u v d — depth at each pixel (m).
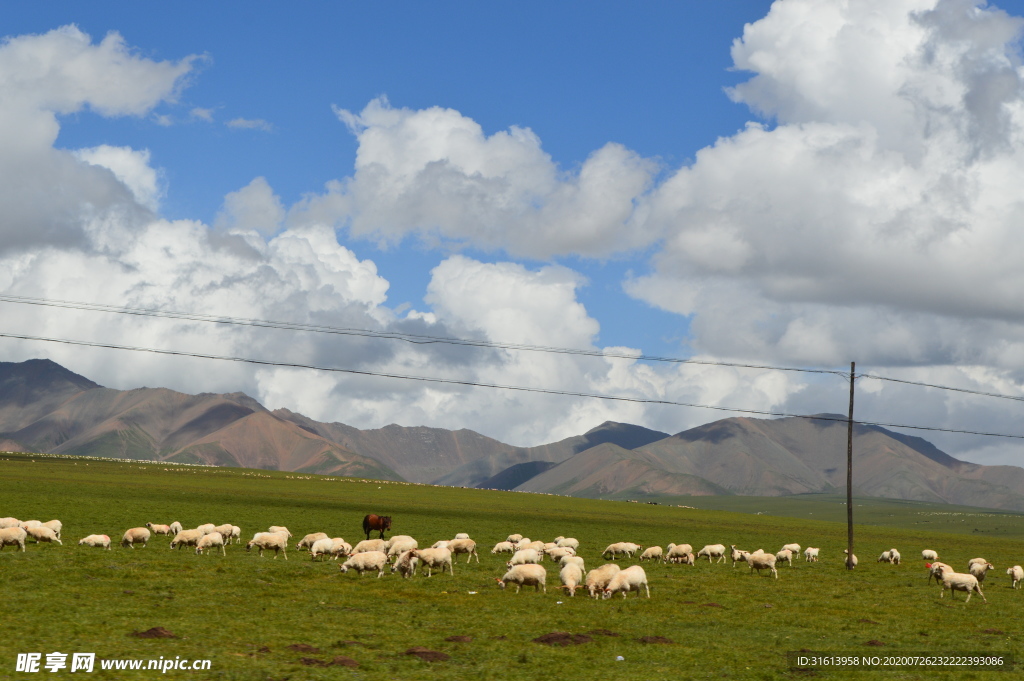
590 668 25.48
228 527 54.97
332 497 140.75
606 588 37.94
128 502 97.75
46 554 42.78
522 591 39.06
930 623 35.19
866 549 90.50
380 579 41.09
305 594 35.59
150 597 32.66
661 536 95.75
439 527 91.44
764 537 105.94
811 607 38.56
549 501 177.12
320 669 23.80
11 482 119.12
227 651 25.20
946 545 108.25
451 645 27.67
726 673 25.64
